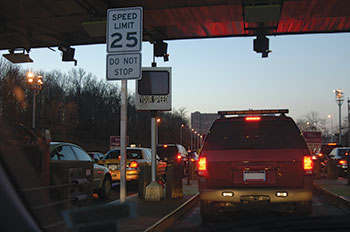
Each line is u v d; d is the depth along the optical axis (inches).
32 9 434.0
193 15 451.5
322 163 799.1
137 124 4217.5
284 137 281.1
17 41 540.4
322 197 465.7
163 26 487.2
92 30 425.7
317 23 469.4
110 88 4005.9
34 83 1245.1
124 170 241.8
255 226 150.4
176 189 438.6
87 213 135.6
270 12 385.4
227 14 446.9
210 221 298.4
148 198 416.5
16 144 218.8
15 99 1934.1
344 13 435.2
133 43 243.1
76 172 253.4
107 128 3865.7
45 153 231.6
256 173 267.7
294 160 264.4
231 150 273.9
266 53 452.8
